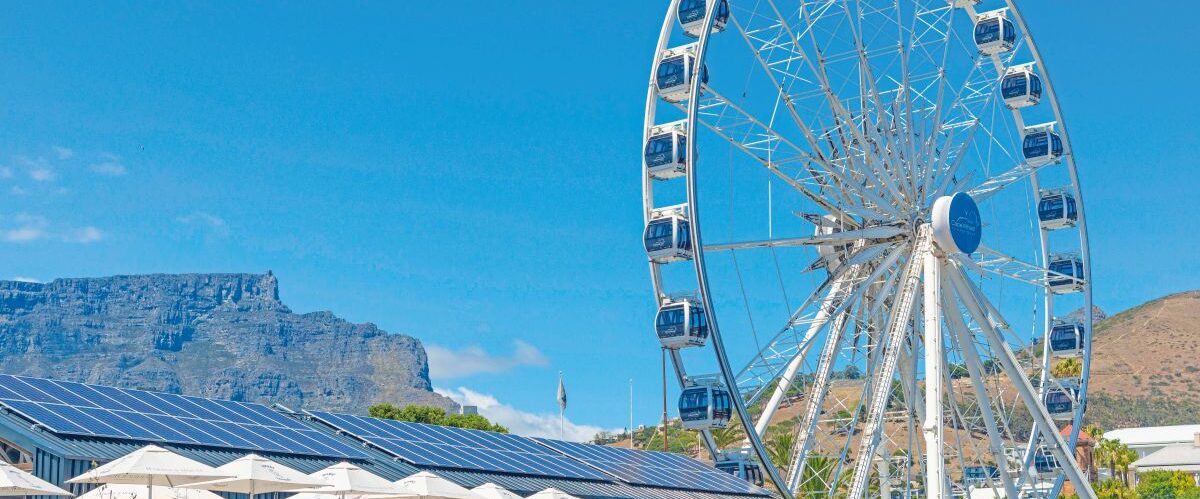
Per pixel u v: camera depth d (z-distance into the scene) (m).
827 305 77.69
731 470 75.75
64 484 45.25
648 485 68.19
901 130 80.94
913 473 84.62
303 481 44.81
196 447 50.50
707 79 74.88
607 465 71.12
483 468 60.69
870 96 80.81
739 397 71.31
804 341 75.00
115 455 46.97
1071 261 93.31
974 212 80.25
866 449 74.38
